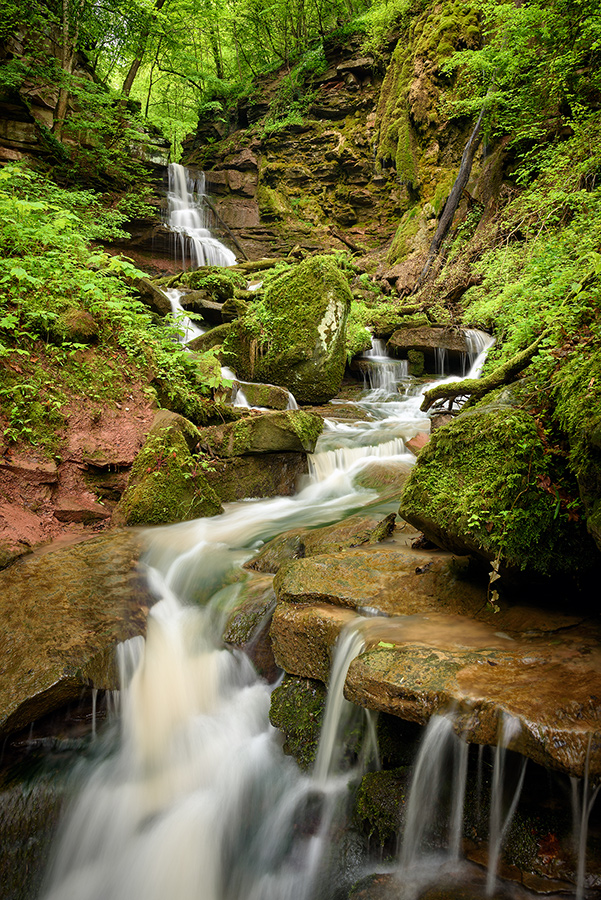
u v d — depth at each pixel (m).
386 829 2.56
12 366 5.54
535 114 12.75
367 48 19.17
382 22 18.69
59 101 15.74
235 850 2.98
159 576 4.38
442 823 2.46
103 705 3.34
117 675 3.37
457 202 14.28
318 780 2.95
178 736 3.40
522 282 8.58
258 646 3.63
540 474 2.92
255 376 9.59
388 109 17.98
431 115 16.02
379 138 18.42
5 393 5.33
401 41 17.92
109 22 17.31
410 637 2.81
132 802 3.12
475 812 2.41
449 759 2.46
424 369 11.32
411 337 11.19
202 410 6.95
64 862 2.98
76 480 5.41
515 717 2.13
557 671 2.41
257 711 3.47
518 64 12.88
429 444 3.46
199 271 13.40
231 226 19.83
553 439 3.02
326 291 9.34
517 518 2.87
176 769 3.29
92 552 4.50
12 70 14.29
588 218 8.68
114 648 3.42
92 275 6.71
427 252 14.70
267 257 19.17
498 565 2.87
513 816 2.34
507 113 13.43
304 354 9.28
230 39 25.00
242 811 3.07
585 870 2.15
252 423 6.27
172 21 19.30
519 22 12.49
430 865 2.42
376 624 2.99
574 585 3.07
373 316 12.15
